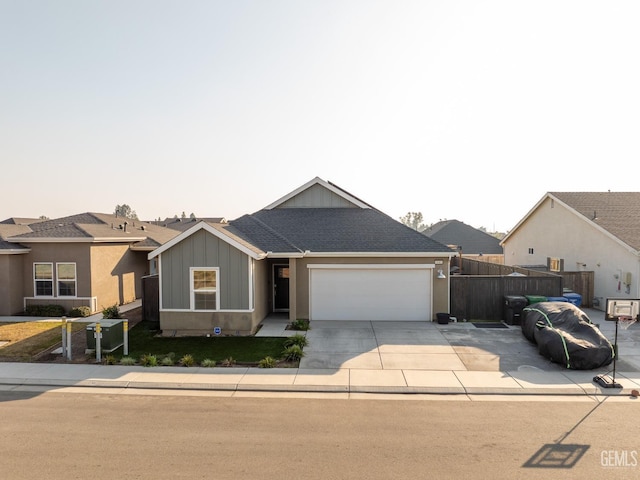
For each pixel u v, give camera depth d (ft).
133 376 33.76
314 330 48.91
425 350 40.83
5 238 61.72
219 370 35.35
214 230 46.09
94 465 20.44
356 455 21.39
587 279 66.23
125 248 71.00
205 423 25.38
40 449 22.11
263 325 51.39
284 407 28.02
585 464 20.58
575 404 28.50
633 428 24.66
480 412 27.09
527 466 20.36
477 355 39.22
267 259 58.39
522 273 65.67
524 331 45.32
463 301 54.34
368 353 39.88
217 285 46.70
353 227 59.93
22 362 37.55
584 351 34.71
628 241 58.85
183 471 19.84
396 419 25.96
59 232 62.34
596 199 76.59
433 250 53.72
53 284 61.36
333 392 30.99
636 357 38.42
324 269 54.60
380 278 54.44
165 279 47.14
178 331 47.21
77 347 42.22
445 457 21.20
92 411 27.32
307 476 19.40
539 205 86.12
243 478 19.22
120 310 63.67
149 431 24.26
